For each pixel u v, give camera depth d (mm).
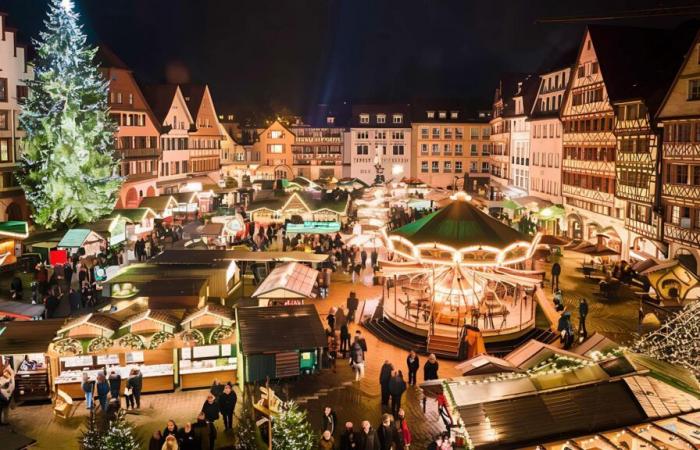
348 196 60312
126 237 47062
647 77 46188
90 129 48500
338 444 18438
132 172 64312
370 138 101188
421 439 18953
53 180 46312
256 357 22031
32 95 47156
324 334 23109
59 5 47594
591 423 15203
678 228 37594
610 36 49688
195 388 23062
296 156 103750
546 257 45188
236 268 35906
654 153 40438
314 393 22000
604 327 29688
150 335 22406
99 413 20547
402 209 60219
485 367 17984
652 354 20297
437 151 100125
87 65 49188
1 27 46344
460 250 27344
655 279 28609
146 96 73938
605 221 48344
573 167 54281
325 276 34969
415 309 30734
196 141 81625
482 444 14547
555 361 17844
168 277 31172
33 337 22047
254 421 17594
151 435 19438
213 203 67125
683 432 15336
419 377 23750
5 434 14633
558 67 58312
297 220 51562
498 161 83375
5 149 47125
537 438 14789
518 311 31031
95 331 22062
